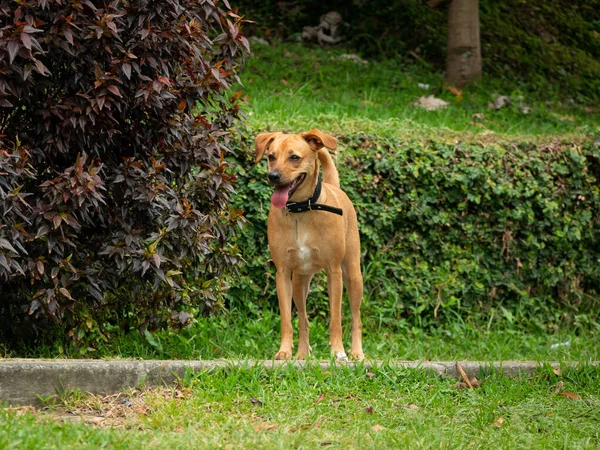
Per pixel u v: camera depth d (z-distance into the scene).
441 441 5.52
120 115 7.08
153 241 7.19
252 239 9.73
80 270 6.90
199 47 7.39
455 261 10.66
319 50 17.62
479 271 10.73
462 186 10.47
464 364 7.32
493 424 6.10
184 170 7.31
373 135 10.46
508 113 15.80
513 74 18.77
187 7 7.06
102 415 5.83
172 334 8.55
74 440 4.96
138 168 6.91
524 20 21.64
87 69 6.74
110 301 7.64
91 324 7.24
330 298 7.77
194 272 7.63
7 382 5.90
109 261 7.21
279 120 11.06
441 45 19.09
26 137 6.89
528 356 9.45
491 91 17.30
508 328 10.64
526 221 10.93
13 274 6.43
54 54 6.68
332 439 5.43
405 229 10.48
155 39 6.67
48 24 6.55
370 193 10.21
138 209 7.15
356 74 16.73
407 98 15.71
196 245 7.31
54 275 6.67
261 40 17.84
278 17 19.33
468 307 10.62
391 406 6.33
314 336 9.23
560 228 11.12
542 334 10.73
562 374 7.42
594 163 11.43
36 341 7.66
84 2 6.45
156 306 7.55
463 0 17.28
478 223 10.73
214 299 7.70
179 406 5.91
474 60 17.36
